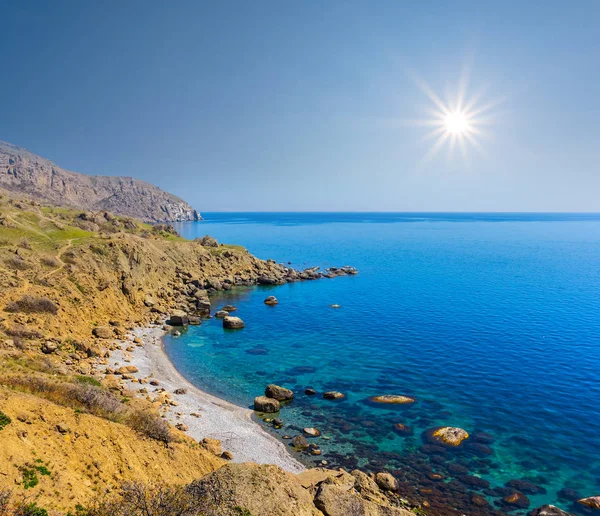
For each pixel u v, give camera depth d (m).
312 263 144.38
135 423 24.20
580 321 66.31
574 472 28.67
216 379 45.03
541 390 41.50
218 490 18.22
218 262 116.88
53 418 20.17
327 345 57.03
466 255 161.75
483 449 31.45
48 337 45.09
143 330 62.78
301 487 21.19
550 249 184.88
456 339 58.12
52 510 14.72
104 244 77.06
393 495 26.08
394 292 92.69
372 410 37.94
